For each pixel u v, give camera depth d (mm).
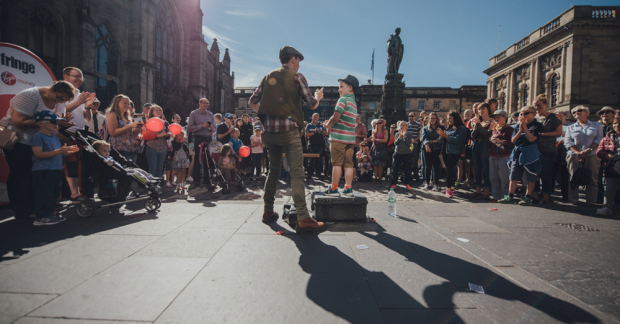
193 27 31875
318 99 3422
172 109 28672
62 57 16891
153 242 2705
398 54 15438
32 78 4250
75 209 4070
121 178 3934
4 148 3453
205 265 2191
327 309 1605
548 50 25297
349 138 3930
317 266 2207
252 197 5352
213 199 5117
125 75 22047
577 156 5219
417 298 1740
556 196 6238
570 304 1685
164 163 6621
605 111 5613
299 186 3143
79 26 17594
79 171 4598
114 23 20781
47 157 3297
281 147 3420
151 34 23453
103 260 2262
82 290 1782
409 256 2451
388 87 14922
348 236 3006
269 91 3154
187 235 2936
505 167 5254
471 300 1723
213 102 40094
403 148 6641
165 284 1876
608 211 4156
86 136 4176
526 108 4855
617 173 4070
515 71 30828
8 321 1438
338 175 4016
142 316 1512
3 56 3951
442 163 7375
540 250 2625
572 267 2242
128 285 1856
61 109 3959
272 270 2119
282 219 3633
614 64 22234
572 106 22578
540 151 5332
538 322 1497
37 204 3293
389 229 3297
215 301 1674
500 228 3383
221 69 41781
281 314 1551
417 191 6652
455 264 2283
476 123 5777
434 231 3221
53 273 2018
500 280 2000
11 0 14359
